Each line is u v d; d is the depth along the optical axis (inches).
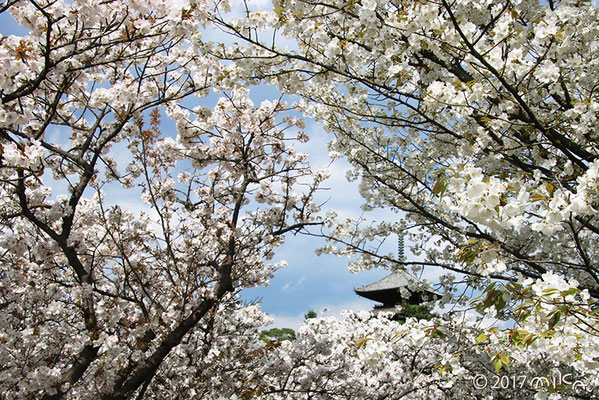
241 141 251.1
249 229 254.7
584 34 135.3
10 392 166.4
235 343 259.6
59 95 172.9
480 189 83.1
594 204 100.0
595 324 92.4
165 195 236.1
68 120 212.7
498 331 106.0
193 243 231.0
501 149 152.6
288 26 150.2
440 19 125.5
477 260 105.1
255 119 249.1
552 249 193.3
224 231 242.5
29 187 182.7
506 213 83.7
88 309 183.0
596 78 160.6
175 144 247.9
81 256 211.8
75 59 186.5
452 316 174.6
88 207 219.3
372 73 170.9
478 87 133.0
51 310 194.5
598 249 196.7
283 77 166.1
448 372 132.0
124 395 177.6
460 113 139.7
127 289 229.5
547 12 127.2
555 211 90.4
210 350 237.0
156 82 212.1
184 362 238.2
